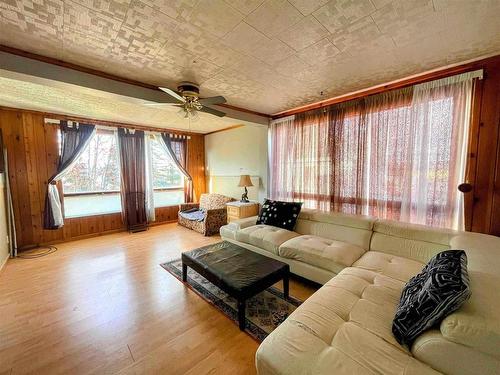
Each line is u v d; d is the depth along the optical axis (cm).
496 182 216
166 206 564
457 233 215
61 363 154
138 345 170
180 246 390
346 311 143
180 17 149
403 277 182
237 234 328
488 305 99
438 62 220
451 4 141
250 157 489
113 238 435
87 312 209
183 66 220
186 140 586
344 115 319
